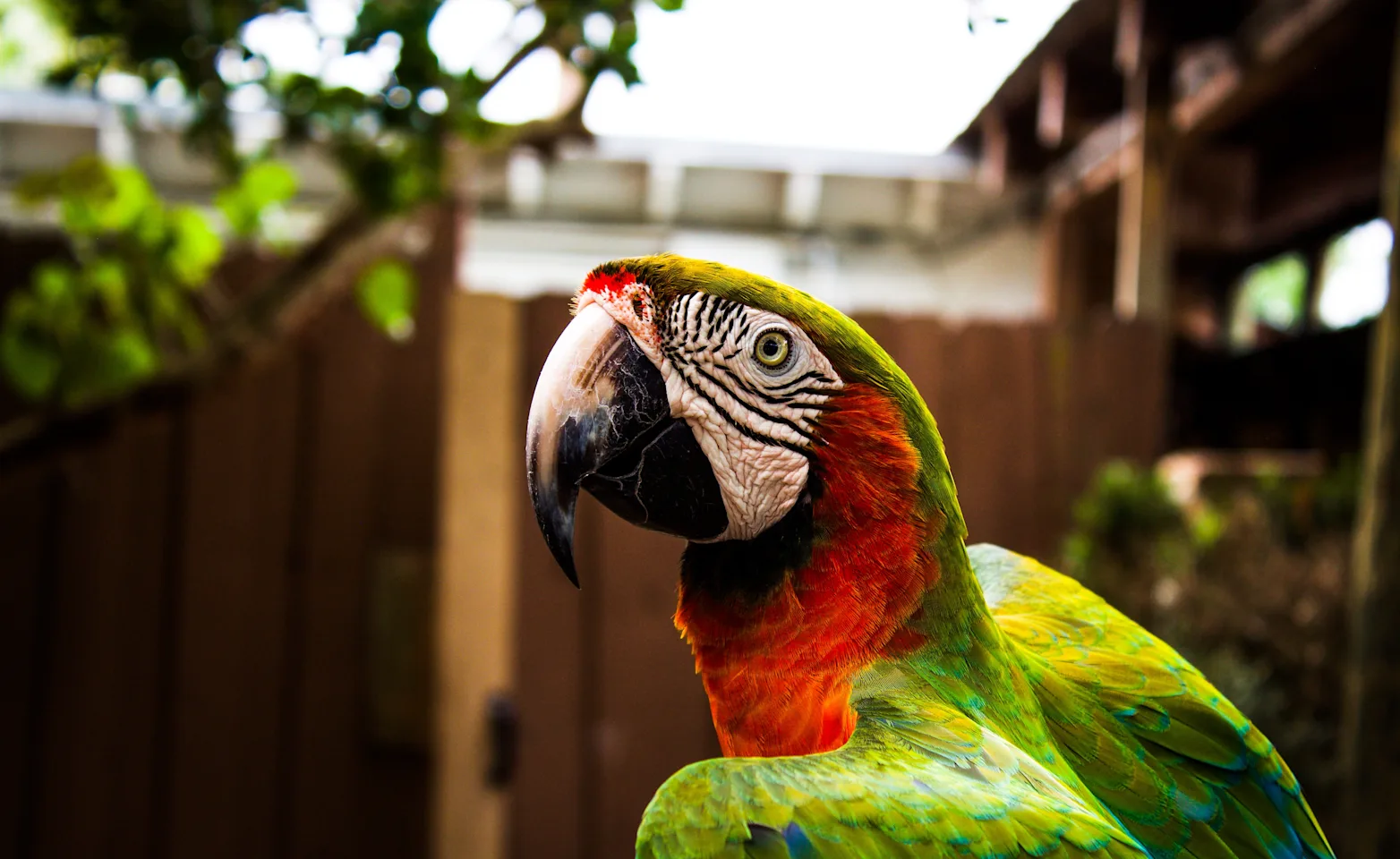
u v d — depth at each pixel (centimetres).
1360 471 184
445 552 137
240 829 134
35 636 130
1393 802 92
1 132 223
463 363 138
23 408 128
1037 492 170
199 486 134
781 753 64
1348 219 258
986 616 65
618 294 66
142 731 133
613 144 256
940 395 168
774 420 64
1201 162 272
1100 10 201
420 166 107
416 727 136
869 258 279
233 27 101
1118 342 172
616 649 146
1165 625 147
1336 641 143
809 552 64
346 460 137
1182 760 66
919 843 54
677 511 65
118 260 105
